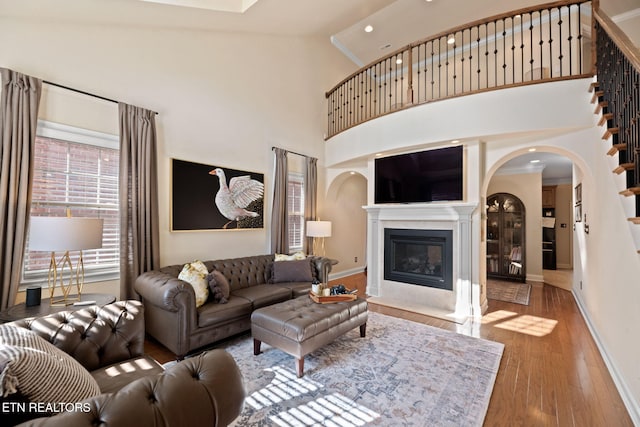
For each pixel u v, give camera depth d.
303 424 1.82
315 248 5.80
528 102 3.40
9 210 2.38
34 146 2.53
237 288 3.71
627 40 2.24
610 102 2.67
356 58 6.78
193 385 1.11
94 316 1.71
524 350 2.88
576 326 3.53
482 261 4.12
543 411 1.98
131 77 3.23
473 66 5.97
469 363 2.60
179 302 2.55
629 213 2.17
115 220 3.13
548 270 7.70
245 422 1.83
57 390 1.07
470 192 3.99
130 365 1.68
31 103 2.52
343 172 5.86
